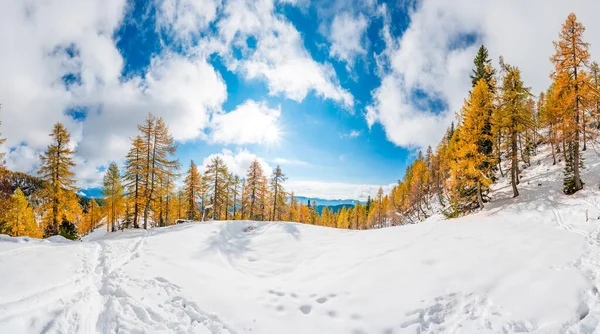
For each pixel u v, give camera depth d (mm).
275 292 8961
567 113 18766
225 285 9445
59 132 21703
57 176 21688
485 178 19688
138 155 24141
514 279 7598
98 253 11844
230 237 15891
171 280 9234
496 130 20250
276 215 38438
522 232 12156
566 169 19391
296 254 13102
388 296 7805
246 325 6930
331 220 77000
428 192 53438
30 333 5645
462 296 7312
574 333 5445
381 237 14211
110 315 6754
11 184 19484
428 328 6445
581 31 18000
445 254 10070
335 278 9562
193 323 6816
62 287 7832
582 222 12633
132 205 24391
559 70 18828
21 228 26344
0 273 7848
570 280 7062
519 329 5871
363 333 6469
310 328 6820
